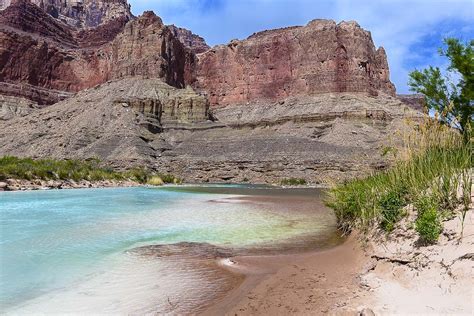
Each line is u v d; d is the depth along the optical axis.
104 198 26.56
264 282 7.58
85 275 8.11
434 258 6.61
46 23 185.38
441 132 10.40
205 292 7.10
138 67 136.75
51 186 35.00
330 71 136.00
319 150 89.62
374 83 138.12
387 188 10.61
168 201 25.92
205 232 13.48
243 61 166.25
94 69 170.38
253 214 18.97
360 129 102.56
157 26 146.12
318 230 14.05
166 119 115.75
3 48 144.38
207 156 95.75
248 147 98.12
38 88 150.50
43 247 10.65
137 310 6.21
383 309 5.54
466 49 13.44
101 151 88.81
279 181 75.12
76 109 113.94
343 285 7.05
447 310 5.12
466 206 7.36
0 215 17.05
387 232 8.92
